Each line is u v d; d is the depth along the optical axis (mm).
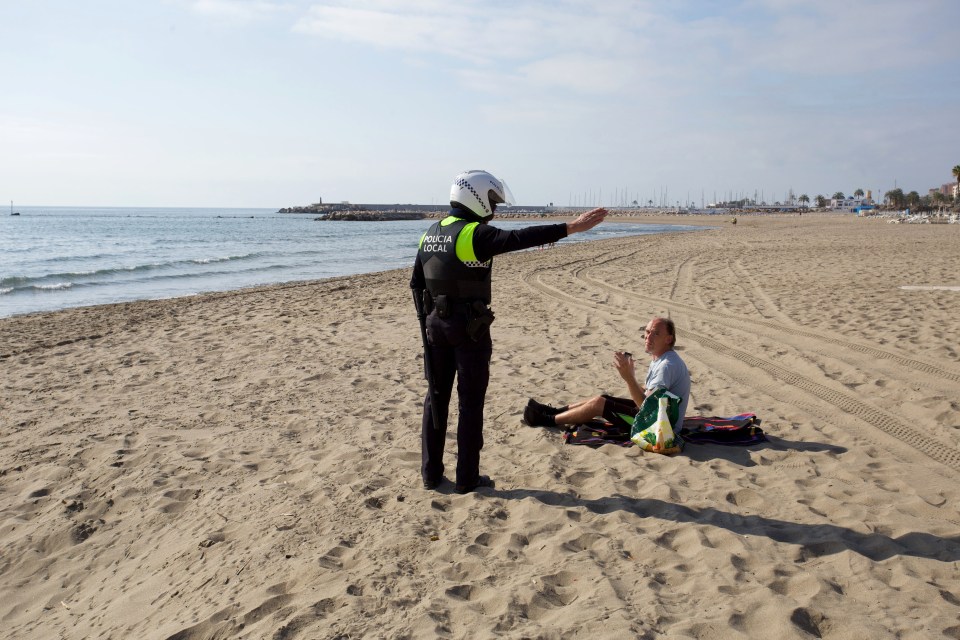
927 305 11164
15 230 68188
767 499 4070
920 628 2676
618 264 21984
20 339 10531
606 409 5238
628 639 2613
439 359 4172
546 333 10016
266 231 70625
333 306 13703
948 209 103688
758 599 2916
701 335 9438
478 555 3434
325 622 2838
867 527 3646
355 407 6379
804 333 9289
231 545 3697
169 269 25422
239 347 9555
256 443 5422
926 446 5035
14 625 3223
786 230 52219
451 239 3924
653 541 3518
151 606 3207
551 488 4312
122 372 8180
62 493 4582
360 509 4039
